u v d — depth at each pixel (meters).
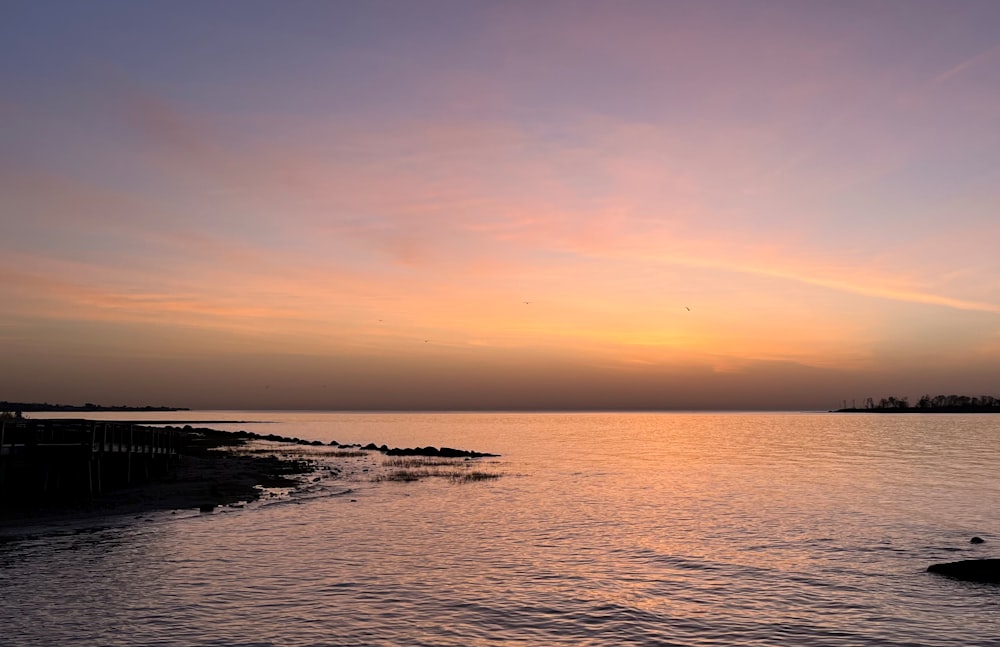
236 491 41.31
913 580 23.05
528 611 19.20
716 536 30.59
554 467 65.88
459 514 35.88
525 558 25.69
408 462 69.75
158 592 20.06
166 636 16.47
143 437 42.59
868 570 24.44
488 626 17.88
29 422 32.81
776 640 17.20
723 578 23.16
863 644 17.00
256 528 30.12
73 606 18.58
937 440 126.62
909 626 18.36
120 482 40.62
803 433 161.25
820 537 30.58
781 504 41.19
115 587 20.47
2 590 19.91
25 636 16.23
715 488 49.38
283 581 21.62
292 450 83.38
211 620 17.72
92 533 27.89
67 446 33.53
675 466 68.12
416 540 28.59
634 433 162.00
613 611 19.33
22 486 33.81
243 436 116.12
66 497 34.72
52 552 24.59
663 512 37.50
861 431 173.88
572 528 32.22
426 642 16.56
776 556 26.58
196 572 22.42
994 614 19.39
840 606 20.12
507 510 37.59
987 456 84.25
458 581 22.16
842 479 56.22
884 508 39.72
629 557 26.16
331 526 31.25
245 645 16.03
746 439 130.88
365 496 42.44
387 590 20.92
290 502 38.38
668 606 19.91
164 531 28.80
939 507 40.34
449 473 58.25
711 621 18.61
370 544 27.53
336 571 23.03
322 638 16.62
